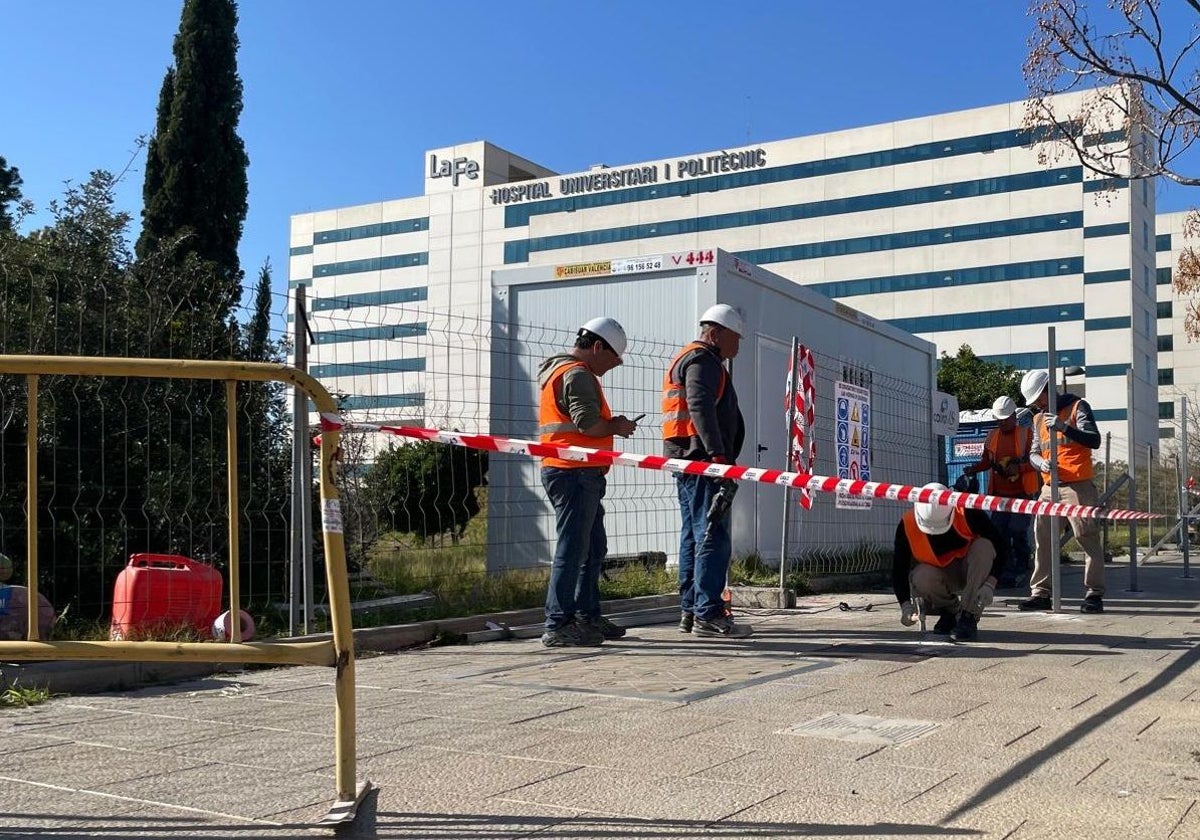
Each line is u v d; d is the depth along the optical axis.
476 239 83.12
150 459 7.17
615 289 10.60
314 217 90.69
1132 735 4.18
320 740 4.12
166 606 5.72
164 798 3.34
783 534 9.53
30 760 3.81
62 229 7.61
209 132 12.37
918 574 7.14
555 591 6.89
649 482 10.35
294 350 6.46
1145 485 19.50
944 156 68.62
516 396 10.70
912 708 4.73
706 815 3.16
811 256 72.31
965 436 14.81
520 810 3.22
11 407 6.67
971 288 67.12
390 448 8.79
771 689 5.21
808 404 9.77
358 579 8.39
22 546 6.73
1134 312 62.75
